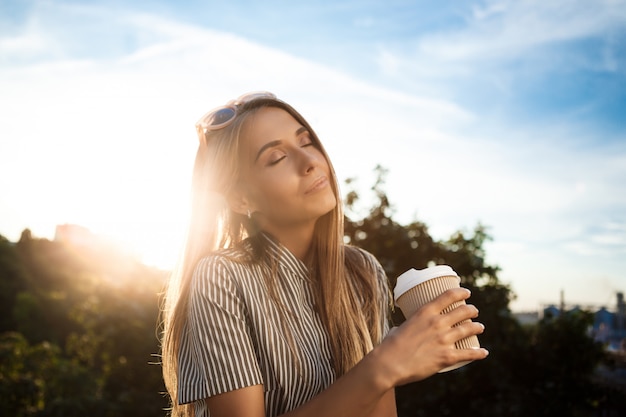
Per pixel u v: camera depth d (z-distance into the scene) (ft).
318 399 3.93
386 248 20.80
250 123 5.31
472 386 18.81
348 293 5.61
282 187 5.21
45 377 36.68
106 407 29.37
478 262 20.11
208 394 4.50
